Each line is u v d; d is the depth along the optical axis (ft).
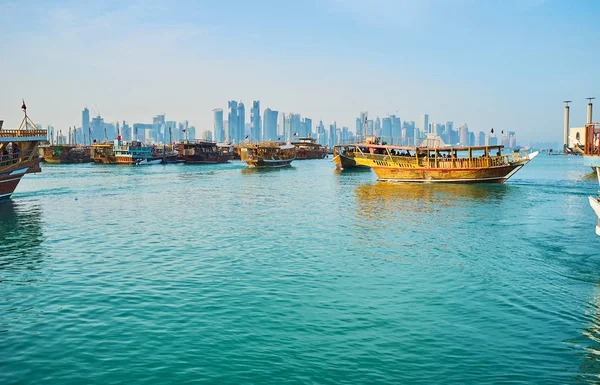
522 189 202.69
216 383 39.91
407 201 165.17
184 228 113.91
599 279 67.87
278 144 550.36
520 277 69.31
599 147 69.21
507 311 55.62
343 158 352.28
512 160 219.61
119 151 441.68
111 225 119.24
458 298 60.49
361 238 99.96
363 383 39.75
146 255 85.51
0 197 172.96
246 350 45.93
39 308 57.77
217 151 515.50
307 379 40.47
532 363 42.88
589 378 40.19
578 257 81.15
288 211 142.82
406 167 238.27
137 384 39.78
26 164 180.96
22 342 47.96
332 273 72.74
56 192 205.57
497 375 40.81
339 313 55.62
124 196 189.37
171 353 45.34
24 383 39.93
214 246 92.89
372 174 327.06
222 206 156.15
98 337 49.06
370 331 50.29
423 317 54.13
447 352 45.21
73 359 44.21
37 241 99.45
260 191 207.51
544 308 56.39
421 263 78.33
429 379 40.29
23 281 69.36
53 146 479.41
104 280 69.51
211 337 48.96
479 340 47.78
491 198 171.12
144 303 59.41
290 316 54.70
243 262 79.87
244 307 57.72
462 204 154.71
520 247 89.51
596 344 46.62
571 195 178.91
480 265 76.54
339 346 46.78
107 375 41.27
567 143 613.93
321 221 123.34
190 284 67.36
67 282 68.64
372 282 67.87
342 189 213.46
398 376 40.81
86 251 89.40
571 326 51.01
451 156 233.55
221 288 65.36
